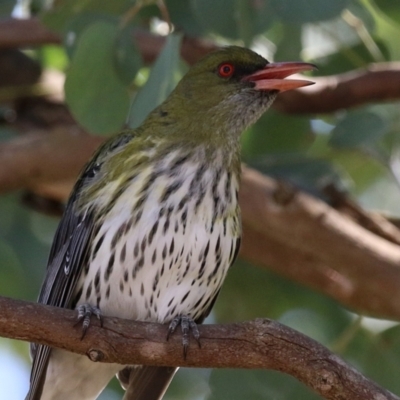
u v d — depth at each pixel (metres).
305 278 12.08
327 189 12.26
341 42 12.16
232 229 10.00
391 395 8.41
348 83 12.03
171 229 9.68
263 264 12.27
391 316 11.56
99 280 9.83
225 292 13.16
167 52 10.06
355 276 11.47
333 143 11.97
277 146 12.77
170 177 9.77
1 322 8.40
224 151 10.14
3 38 12.30
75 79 10.43
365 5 11.99
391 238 12.16
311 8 10.15
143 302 9.85
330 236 11.36
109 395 13.51
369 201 13.94
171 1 11.66
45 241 13.70
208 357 8.76
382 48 12.33
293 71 10.48
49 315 8.52
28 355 14.60
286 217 11.41
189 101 10.38
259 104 10.48
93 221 9.84
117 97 10.52
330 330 12.78
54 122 13.35
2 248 13.45
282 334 8.60
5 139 13.55
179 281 9.82
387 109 12.95
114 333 8.70
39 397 9.96
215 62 10.48
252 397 10.73
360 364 11.55
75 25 11.01
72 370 10.33
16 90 13.27
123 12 11.12
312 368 8.52
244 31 10.52
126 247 9.67
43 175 12.14
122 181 9.79
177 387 13.67
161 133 10.12
